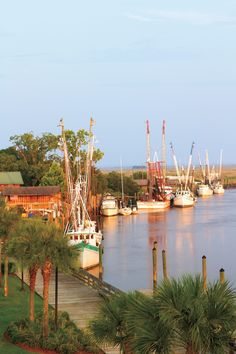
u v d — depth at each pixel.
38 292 58.09
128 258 94.56
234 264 89.62
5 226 55.34
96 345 38.78
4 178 153.25
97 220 158.62
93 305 52.59
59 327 42.38
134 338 25.42
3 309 50.81
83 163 153.12
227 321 23.47
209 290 24.53
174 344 24.06
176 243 113.25
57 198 136.62
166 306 23.67
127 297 31.00
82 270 64.38
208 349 23.61
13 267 66.75
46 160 177.00
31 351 38.81
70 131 158.12
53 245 40.84
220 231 131.50
